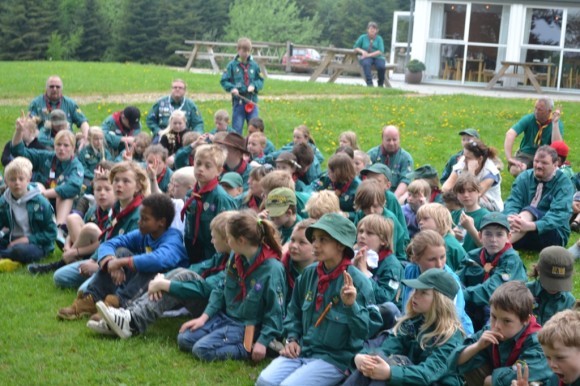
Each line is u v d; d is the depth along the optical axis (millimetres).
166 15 54531
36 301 7570
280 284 6324
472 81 26500
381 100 19828
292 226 7199
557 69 25531
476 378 5371
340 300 5777
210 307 6543
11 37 53625
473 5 26172
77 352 6422
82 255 8258
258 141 11250
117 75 23219
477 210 8352
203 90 20922
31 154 10242
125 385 5848
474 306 6539
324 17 71375
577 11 25219
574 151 14852
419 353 5590
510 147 12195
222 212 6875
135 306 6711
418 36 26719
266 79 23750
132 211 7699
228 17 62344
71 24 55562
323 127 16406
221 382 5945
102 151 10953
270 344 6297
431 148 14961
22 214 8695
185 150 10773
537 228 8914
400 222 8125
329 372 5668
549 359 4652
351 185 8422
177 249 7172
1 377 5945
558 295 5969
